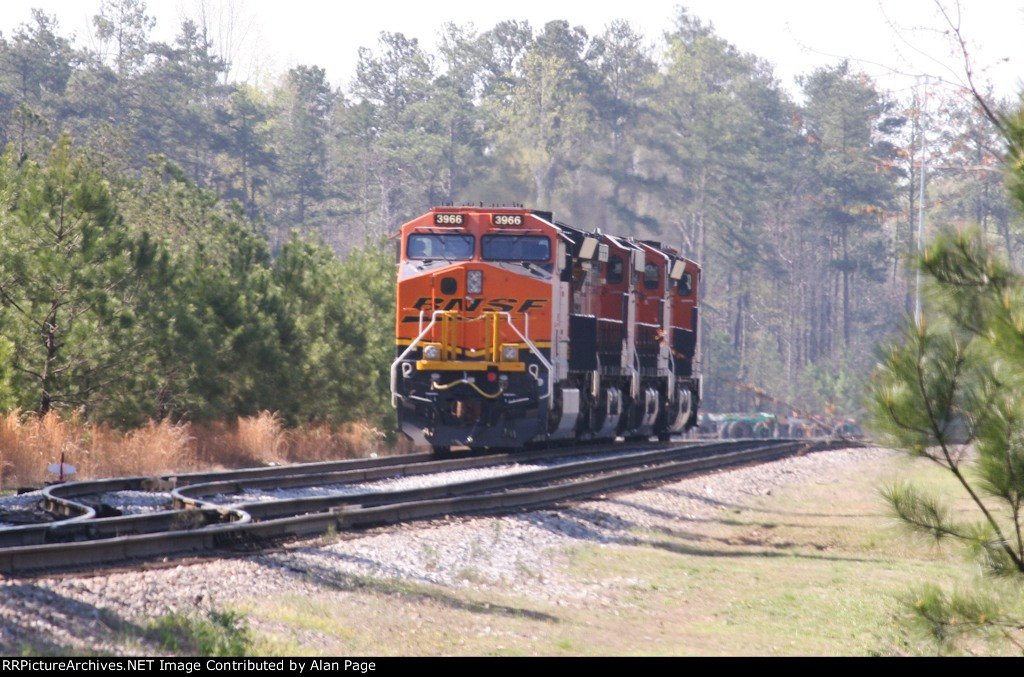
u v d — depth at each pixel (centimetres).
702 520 7488
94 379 8450
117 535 4738
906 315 3111
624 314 11056
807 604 4781
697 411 13950
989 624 3244
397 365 9394
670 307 12512
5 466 7069
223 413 9750
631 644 3816
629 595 4822
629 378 11175
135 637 3028
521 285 9269
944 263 3011
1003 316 2880
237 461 9262
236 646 2998
